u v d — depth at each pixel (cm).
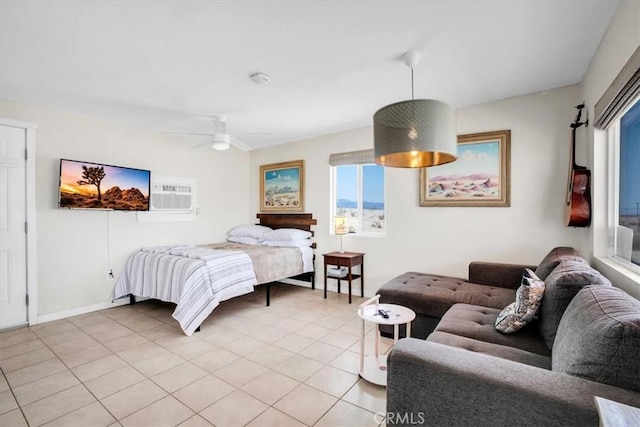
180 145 461
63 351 265
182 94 304
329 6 175
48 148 340
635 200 198
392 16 185
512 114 317
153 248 402
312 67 250
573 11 182
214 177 507
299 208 494
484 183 332
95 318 348
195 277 310
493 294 259
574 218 250
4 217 313
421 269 376
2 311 312
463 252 348
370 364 237
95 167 364
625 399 94
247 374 227
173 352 263
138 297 414
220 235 517
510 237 321
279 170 520
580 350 112
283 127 423
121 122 393
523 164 313
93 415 183
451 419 116
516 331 187
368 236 421
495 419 108
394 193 395
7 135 315
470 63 245
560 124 295
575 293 156
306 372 230
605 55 205
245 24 192
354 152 427
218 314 359
